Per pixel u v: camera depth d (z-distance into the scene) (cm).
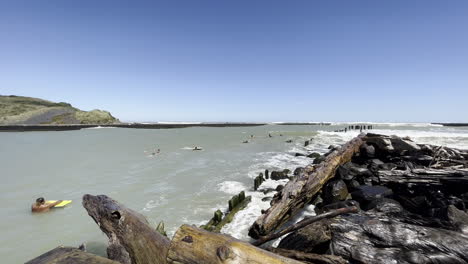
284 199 681
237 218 755
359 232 461
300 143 3141
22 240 641
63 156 2041
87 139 3631
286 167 1584
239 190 1072
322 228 454
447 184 774
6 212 830
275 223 618
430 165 1068
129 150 2414
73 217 786
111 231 439
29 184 1176
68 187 1125
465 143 2662
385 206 661
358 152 1323
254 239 604
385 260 391
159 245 387
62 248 308
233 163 1734
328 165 945
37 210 830
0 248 602
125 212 448
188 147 2695
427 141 2886
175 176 1336
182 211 834
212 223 707
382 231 457
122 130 6147
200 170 1497
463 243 411
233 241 245
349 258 407
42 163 1733
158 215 800
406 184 809
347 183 943
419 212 658
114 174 1389
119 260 399
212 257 232
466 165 1002
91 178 1291
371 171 1014
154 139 3691
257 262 226
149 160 1858
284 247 448
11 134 4553
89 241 633
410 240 430
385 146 1289
